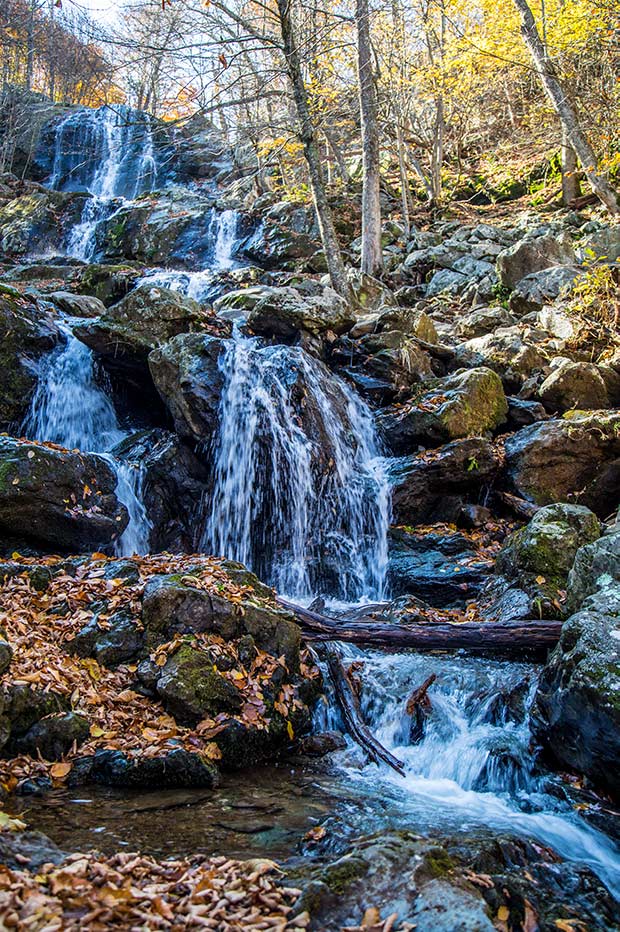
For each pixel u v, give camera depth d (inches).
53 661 189.3
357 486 368.5
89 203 840.3
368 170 645.3
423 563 334.6
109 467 308.3
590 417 372.8
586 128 641.6
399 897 114.1
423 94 843.4
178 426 356.2
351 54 707.4
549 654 225.6
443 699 222.2
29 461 273.9
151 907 106.0
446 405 387.5
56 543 280.4
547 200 753.0
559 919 124.0
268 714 195.2
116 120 1047.0
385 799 170.9
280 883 119.6
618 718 160.9
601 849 154.0
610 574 211.8
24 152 1037.2
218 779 171.5
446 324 543.2
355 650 253.8
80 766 165.9
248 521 354.0
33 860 118.0
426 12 774.5
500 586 283.6
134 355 388.5
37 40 904.9
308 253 721.6
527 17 566.6
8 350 375.6
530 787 183.9
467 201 845.8
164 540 339.9
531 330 473.4
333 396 394.9
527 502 360.5
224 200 869.2
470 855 135.7
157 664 194.9
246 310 472.1
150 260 762.8
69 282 603.5
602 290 465.4
